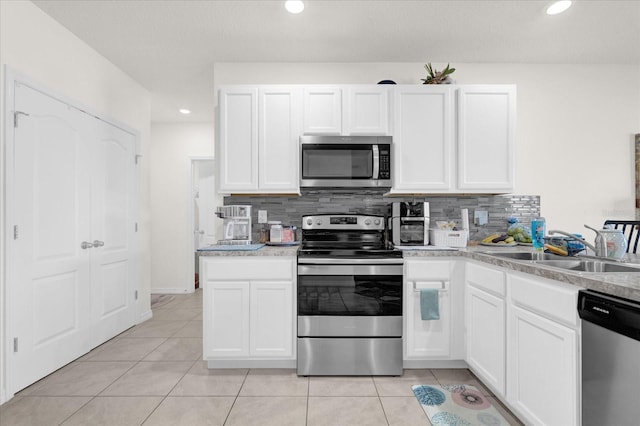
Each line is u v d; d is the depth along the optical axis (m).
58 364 2.37
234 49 2.77
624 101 3.00
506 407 1.90
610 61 2.96
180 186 4.88
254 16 2.33
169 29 2.49
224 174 2.58
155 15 2.32
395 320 2.29
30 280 2.14
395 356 2.29
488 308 1.97
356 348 2.29
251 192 2.62
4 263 1.98
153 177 4.88
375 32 2.52
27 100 2.13
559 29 2.48
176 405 1.94
